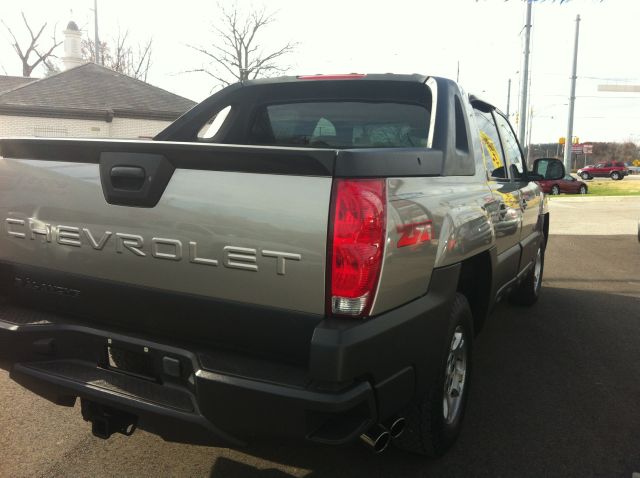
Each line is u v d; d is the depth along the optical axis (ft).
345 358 6.54
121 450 9.98
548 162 16.35
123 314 8.16
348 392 6.66
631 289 23.44
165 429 7.88
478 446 10.32
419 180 8.00
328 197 6.64
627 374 13.89
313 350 6.59
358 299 6.75
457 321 9.57
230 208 7.10
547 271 27.48
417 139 11.87
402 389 7.65
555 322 18.39
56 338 8.46
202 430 7.24
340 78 12.08
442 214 8.49
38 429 10.62
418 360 7.91
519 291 19.56
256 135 13.56
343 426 6.92
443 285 8.55
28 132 70.54
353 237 6.63
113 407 7.77
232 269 7.16
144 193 7.58
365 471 9.45
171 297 7.67
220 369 7.06
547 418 11.47
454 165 9.89
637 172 255.50
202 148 7.12
